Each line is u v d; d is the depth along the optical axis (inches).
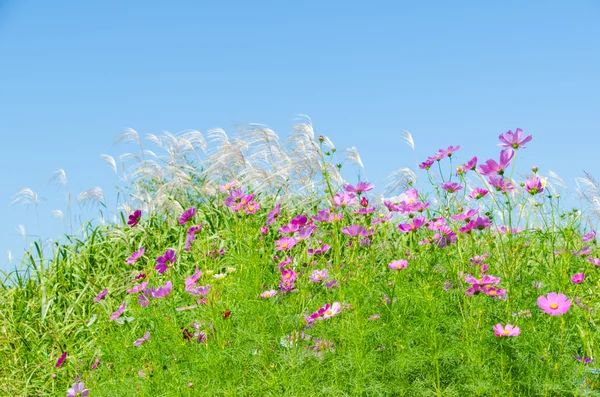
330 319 134.8
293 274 142.9
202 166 243.9
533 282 142.2
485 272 139.1
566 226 147.1
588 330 131.5
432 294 132.0
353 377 128.3
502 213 134.6
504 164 129.7
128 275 192.2
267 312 136.6
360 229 142.2
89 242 217.5
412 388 127.4
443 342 131.1
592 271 142.2
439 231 141.8
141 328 151.6
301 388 127.1
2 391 166.1
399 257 148.5
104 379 143.9
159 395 131.2
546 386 123.8
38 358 173.8
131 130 237.8
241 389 129.1
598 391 124.4
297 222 145.7
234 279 145.9
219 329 134.9
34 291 198.4
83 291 188.2
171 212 223.5
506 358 127.3
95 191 230.5
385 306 136.3
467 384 126.3
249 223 158.7
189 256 192.1
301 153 184.4
